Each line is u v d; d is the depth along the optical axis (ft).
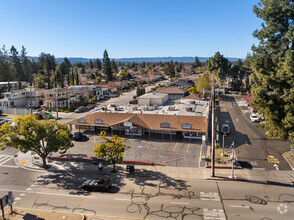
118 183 99.25
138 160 122.42
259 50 115.65
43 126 110.63
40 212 78.48
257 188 92.58
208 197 86.22
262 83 114.52
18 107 280.31
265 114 113.19
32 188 95.91
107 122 166.81
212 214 75.56
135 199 85.81
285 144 142.20
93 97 328.90
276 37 112.06
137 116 166.91
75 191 93.09
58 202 84.84
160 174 106.83
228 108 260.01
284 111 104.99
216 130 173.99
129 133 164.55
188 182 98.78
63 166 117.91
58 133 113.91
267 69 114.32
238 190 91.20
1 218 74.54
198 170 110.01
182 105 206.80
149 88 439.63
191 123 152.25
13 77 443.73
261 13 112.16
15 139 104.32
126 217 74.79
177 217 74.33
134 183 98.84
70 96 301.63
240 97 325.21
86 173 109.91
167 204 81.97
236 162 117.50
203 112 178.91
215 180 100.42
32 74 533.14
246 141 149.89
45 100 277.64
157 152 132.77
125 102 310.65
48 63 484.74
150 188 94.07
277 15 107.76
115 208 80.12
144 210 78.59
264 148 136.56
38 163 121.90
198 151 133.28
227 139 154.61
